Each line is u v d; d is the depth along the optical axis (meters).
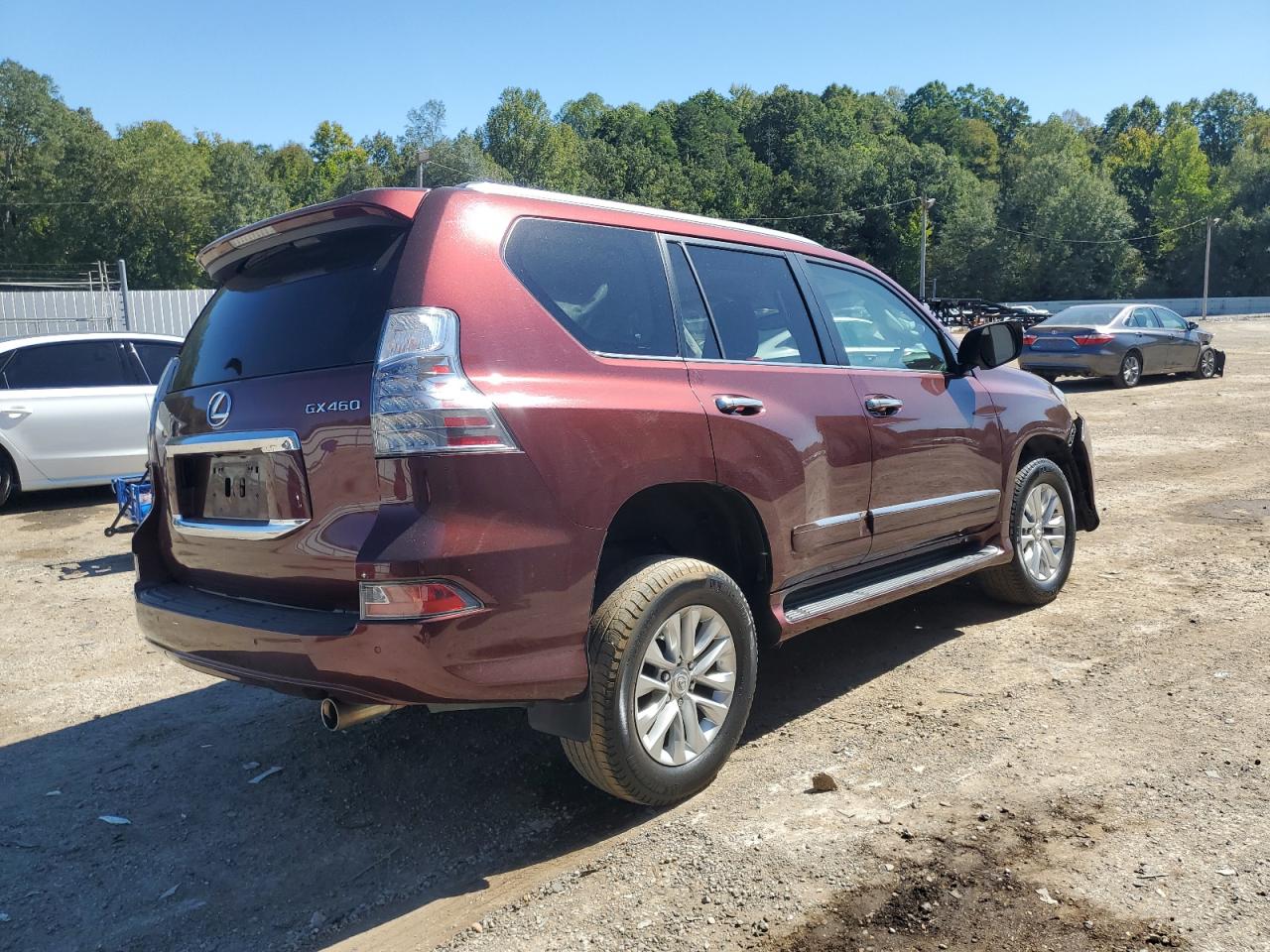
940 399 4.52
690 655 3.22
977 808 3.11
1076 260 83.38
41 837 3.25
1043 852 2.83
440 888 2.86
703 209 102.69
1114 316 17.17
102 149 69.94
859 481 3.96
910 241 91.81
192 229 72.75
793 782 3.37
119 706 4.43
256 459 3.03
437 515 2.62
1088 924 2.48
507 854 3.03
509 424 2.73
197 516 3.33
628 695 2.99
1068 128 112.62
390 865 3.01
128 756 3.88
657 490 3.30
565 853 3.01
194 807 3.43
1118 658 4.45
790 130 121.81
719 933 2.53
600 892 2.77
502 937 2.59
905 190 94.56
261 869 3.02
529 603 2.76
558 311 3.03
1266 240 81.31
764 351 3.75
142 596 3.42
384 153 108.62
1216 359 19.00
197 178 73.56
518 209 3.07
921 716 3.89
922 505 4.34
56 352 9.16
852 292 4.39
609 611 2.98
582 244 3.22
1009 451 4.96
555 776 3.56
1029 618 5.15
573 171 101.25
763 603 3.62
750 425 3.44
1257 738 3.54
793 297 4.02
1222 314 70.62
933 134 135.38
